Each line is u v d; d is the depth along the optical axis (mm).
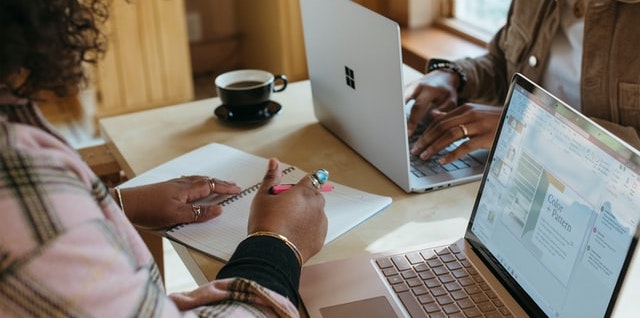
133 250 781
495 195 1068
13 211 626
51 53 720
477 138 1401
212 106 1700
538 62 1663
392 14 2932
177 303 861
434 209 1262
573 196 901
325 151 1481
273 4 2893
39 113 737
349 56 1354
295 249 1001
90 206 684
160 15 2650
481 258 1085
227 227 1201
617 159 834
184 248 1170
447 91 1651
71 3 759
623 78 1431
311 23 1481
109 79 2672
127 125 1612
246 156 1431
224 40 3461
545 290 940
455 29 2791
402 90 1220
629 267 804
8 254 619
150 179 1351
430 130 1446
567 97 1609
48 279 628
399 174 1313
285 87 1771
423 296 1015
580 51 1553
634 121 1446
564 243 914
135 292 690
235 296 858
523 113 1019
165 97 2785
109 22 2574
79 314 640
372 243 1164
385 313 985
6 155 639
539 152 972
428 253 1104
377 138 1351
